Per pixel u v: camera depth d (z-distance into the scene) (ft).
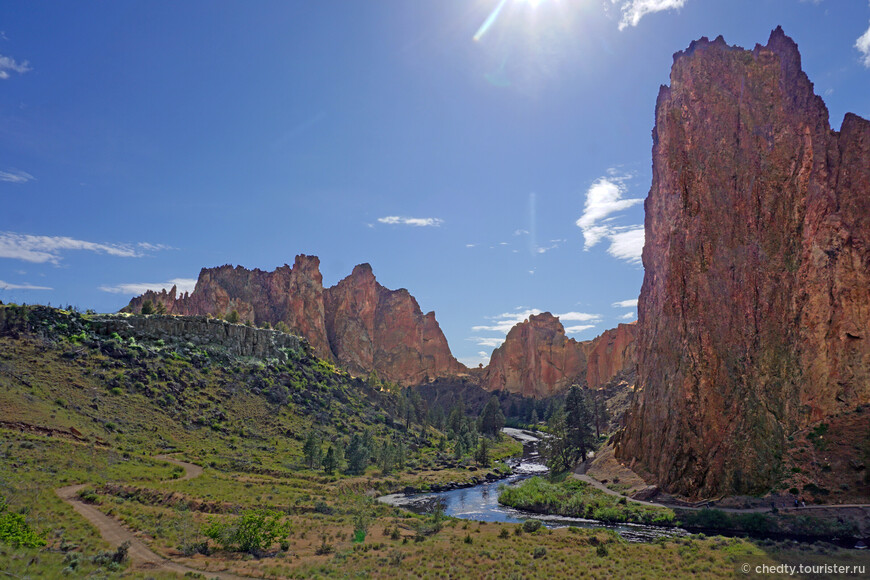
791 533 224.53
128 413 358.84
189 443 354.74
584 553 182.70
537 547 186.60
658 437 323.16
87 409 336.49
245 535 170.91
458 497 360.28
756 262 320.09
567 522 269.85
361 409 584.81
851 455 255.70
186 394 424.05
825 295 302.45
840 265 305.12
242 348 548.72
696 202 341.00
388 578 146.72
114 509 187.83
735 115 349.00
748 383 293.43
